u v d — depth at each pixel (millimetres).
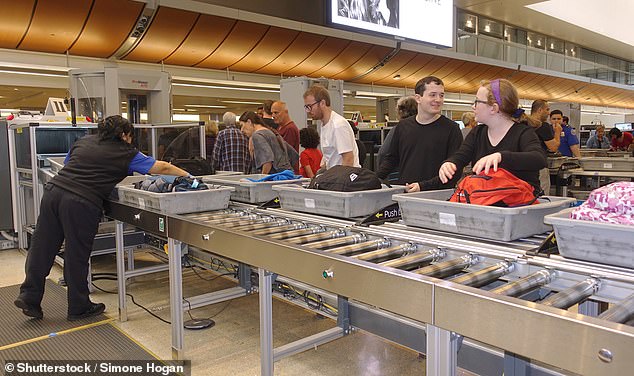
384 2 9461
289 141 5102
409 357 2668
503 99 2033
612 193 1296
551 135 4168
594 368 901
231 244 1922
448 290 1144
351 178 2143
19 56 7922
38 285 3031
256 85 11461
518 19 15953
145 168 3021
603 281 1200
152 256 4914
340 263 1438
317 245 1693
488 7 14406
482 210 1553
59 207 2914
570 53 20109
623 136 9758
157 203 2465
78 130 4930
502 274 1349
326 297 2354
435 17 10562
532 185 2010
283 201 2426
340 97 7203
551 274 1291
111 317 3201
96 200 2949
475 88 16547
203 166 3643
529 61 17938
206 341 2854
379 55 12367
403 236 1719
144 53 8992
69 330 2973
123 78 5773
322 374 2477
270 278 1854
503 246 1545
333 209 2137
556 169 5238
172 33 8703
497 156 1749
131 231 3814
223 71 10680
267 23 9656
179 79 10141
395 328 1849
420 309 1219
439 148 2766
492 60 15555
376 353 2719
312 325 3107
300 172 4828
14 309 3334
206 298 2824
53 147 4770
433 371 1224
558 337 953
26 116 5316
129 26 8117
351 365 2572
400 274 1264
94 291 3748
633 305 1041
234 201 2879
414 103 3578
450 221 1681
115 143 3039
